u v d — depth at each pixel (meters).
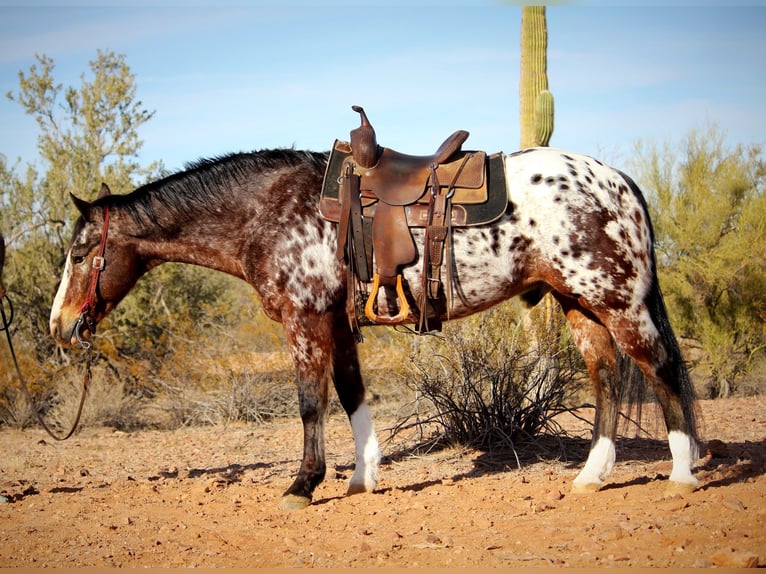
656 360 4.86
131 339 12.19
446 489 5.54
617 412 5.29
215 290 13.91
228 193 5.39
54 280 12.02
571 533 4.21
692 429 4.86
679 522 4.21
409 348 8.23
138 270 5.70
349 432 8.81
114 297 5.66
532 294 5.46
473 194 4.91
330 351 5.21
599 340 5.26
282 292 5.17
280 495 5.60
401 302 4.98
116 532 4.73
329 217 5.07
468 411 7.04
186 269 13.40
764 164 11.61
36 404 10.80
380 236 4.96
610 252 4.81
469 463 6.64
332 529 4.60
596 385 5.29
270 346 12.23
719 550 3.65
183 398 10.77
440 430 7.48
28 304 12.02
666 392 4.88
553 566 3.68
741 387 10.80
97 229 5.54
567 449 6.92
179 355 11.06
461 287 4.97
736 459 6.00
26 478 6.88
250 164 5.43
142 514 5.19
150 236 5.57
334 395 9.90
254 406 10.52
